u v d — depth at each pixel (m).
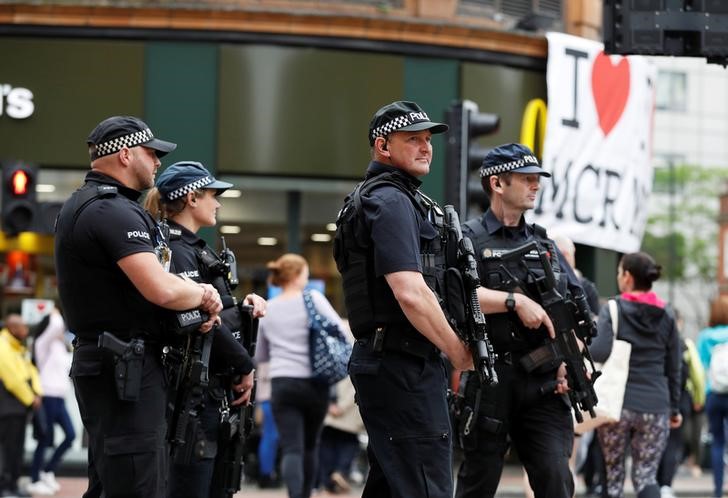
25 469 43.06
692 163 189.00
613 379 24.88
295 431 27.52
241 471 19.56
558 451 18.62
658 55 24.77
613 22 25.06
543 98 48.69
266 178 45.09
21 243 44.28
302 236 46.25
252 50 44.34
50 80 43.88
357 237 15.11
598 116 49.31
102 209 14.78
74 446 42.91
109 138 15.32
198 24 44.03
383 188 15.06
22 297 44.12
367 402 15.26
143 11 43.78
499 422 18.67
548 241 19.59
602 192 49.50
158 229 15.52
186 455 17.83
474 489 19.03
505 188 19.34
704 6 24.62
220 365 18.98
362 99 45.12
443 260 15.57
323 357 27.42
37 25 43.78
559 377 18.72
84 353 14.81
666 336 25.52
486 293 18.42
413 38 45.62
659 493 25.44
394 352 15.09
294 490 27.16
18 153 43.88
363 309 15.16
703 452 52.59
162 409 15.09
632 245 50.88
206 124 44.34
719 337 37.09
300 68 44.66
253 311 19.75
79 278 14.86
